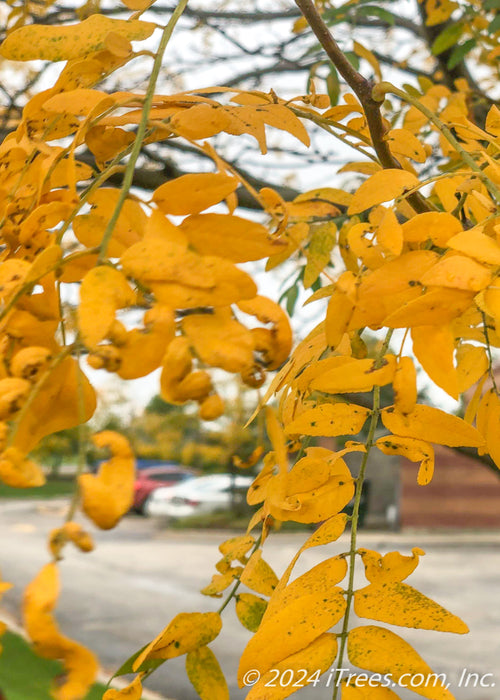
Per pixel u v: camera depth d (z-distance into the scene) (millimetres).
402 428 424
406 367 389
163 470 11781
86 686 264
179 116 424
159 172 1158
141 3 433
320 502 424
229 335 309
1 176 434
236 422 9469
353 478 429
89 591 5492
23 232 394
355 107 611
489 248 363
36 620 265
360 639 383
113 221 326
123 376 301
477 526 9453
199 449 10211
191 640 438
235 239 350
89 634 4211
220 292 310
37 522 10531
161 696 3242
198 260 312
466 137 534
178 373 301
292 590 399
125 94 410
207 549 7914
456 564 6719
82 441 294
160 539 8906
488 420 465
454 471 9539
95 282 306
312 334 502
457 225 385
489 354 495
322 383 394
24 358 311
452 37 1035
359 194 433
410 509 9469
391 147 584
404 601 391
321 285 976
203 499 10062
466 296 359
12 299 318
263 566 485
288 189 1204
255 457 456
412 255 384
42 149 414
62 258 320
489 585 5617
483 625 4402
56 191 423
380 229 382
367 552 408
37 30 391
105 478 289
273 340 331
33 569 6180
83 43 392
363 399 746
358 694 370
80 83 425
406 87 955
